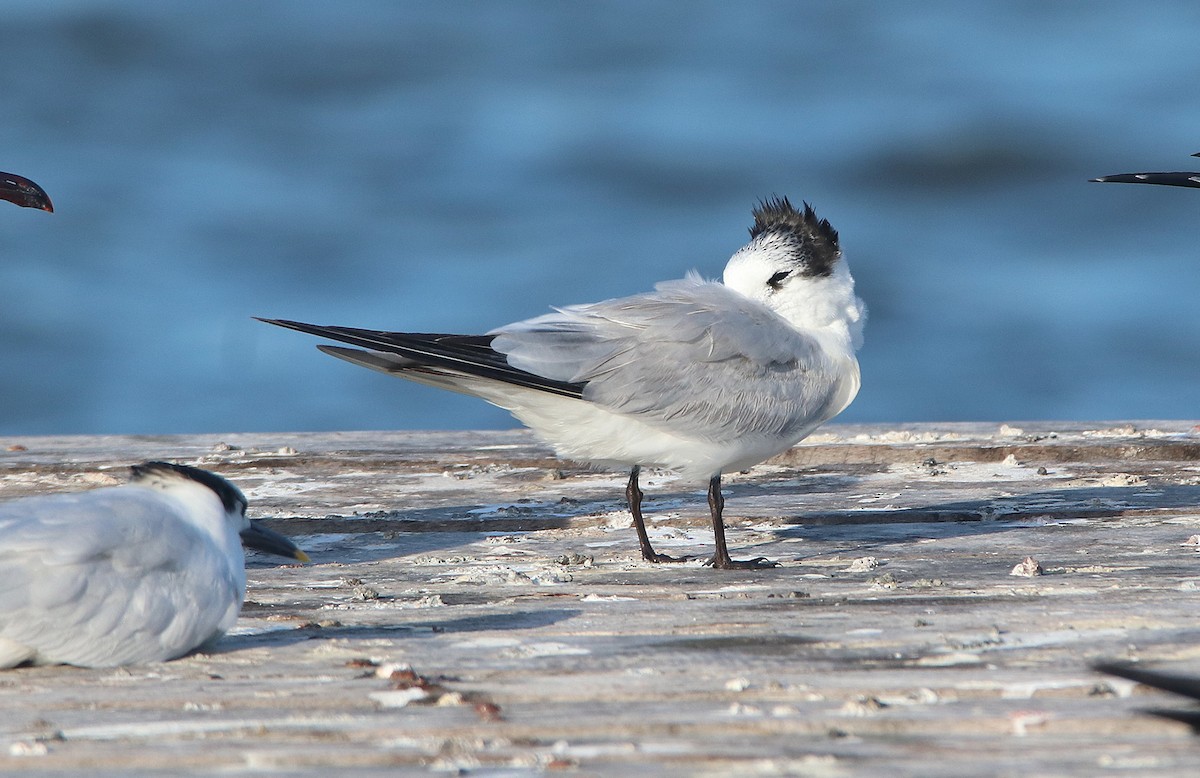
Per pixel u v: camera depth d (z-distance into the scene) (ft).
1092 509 33.14
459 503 35.29
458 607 25.16
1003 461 39.45
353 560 29.96
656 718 17.93
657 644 22.02
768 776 15.75
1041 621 22.77
